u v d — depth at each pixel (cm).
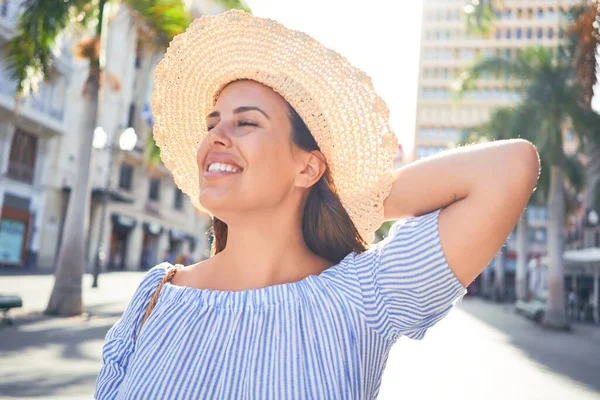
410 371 794
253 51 132
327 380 109
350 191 134
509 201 107
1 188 2602
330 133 129
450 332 1459
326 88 128
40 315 1110
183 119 155
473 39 8138
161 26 1155
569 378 844
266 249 126
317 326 113
